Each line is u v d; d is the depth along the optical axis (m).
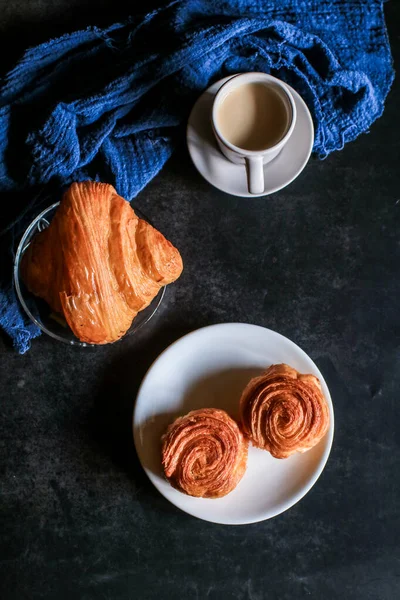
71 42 0.97
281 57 0.99
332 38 1.01
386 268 1.03
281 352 0.99
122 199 0.93
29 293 0.98
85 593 1.01
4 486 1.02
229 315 1.03
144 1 1.01
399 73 1.03
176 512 1.02
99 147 0.99
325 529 1.02
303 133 0.99
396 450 1.03
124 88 0.97
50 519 1.02
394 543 1.03
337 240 1.03
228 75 1.00
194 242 1.03
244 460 0.97
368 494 1.03
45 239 0.93
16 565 1.02
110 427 1.02
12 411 1.02
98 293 0.91
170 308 1.03
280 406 0.95
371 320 1.03
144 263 0.93
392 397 1.03
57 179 1.00
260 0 1.00
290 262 1.03
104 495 1.02
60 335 0.99
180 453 0.95
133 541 1.02
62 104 0.95
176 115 0.99
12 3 1.01
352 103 1.02
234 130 0.96
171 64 0.96
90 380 1.02
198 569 1.02
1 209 1.01
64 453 1.02
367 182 1.03
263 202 1.03
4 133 0.98
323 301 1.03
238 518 0.98
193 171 1.02
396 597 1.02
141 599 1.02
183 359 0.99
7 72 0.96
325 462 0.98
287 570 1.02
